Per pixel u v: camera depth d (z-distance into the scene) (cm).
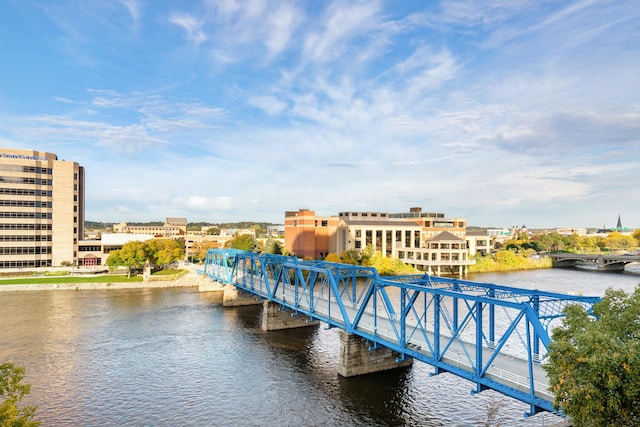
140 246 12319
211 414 4169
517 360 3809
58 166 13575
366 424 3956
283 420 4047
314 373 5247
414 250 15325
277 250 14500
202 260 18325
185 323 7769
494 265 16875
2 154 12775
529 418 4047
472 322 7231
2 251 12656
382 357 5325
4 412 2338
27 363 5538
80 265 14138
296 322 7556
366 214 17275
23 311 8519
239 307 9312
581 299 3597
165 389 4756
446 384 4884
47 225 13375
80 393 4631
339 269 6131
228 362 5647
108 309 8812
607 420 2156
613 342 2128
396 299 9800
